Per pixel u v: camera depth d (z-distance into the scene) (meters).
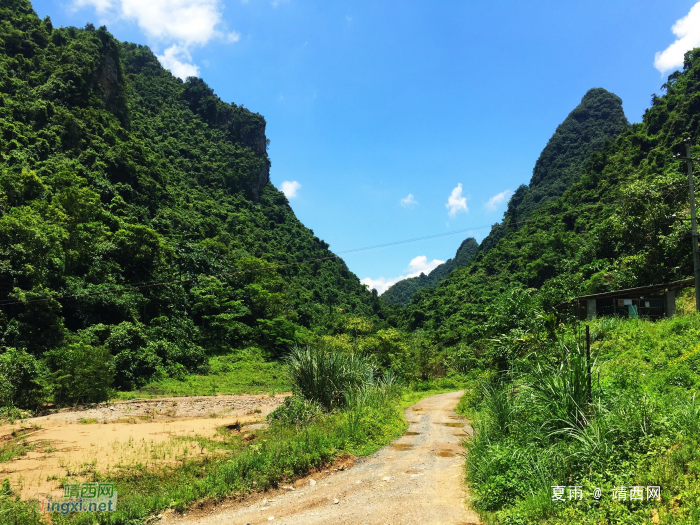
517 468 6.13
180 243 59.81
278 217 127.50
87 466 8.56
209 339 48.66
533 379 8.10
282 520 5.94
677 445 5.35
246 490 7.14
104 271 39.88
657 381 8.80
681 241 23.59
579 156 126.94
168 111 126.25
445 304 83.12
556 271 63.28
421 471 8.13
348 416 11.38
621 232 29.27
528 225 92.06
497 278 81.06
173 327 41.00
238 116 141.50
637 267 25.11
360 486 7.32
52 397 20.31
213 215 93.38
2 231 27.86
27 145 52.59
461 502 6.27
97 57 76.62
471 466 7.30
